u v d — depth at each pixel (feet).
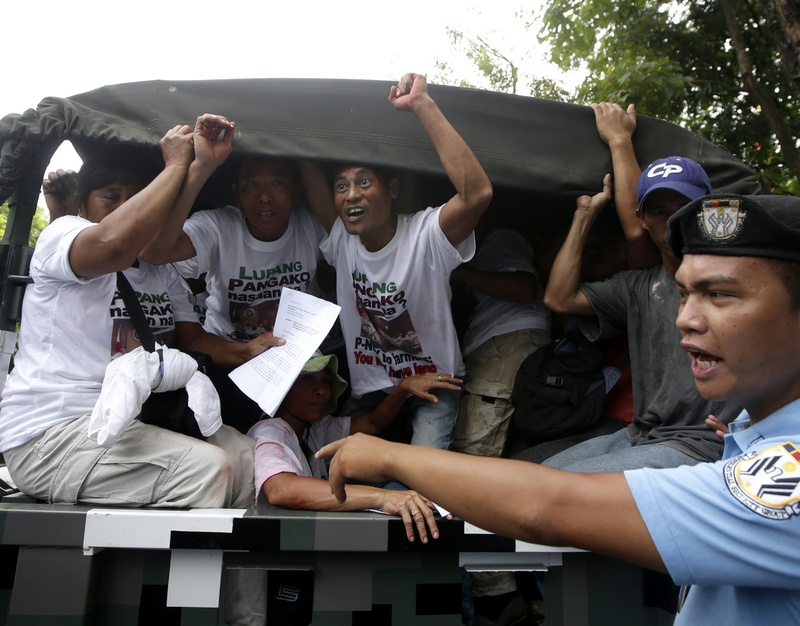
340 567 4.86
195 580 4.81
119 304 6.38
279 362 6.82
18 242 6.96
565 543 2.52
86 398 5.97
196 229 7.66
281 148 7.00
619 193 7.09
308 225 8.50
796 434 2.48
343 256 7.93
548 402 7.47
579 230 7.25
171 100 7.07
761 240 2.42
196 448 5.87
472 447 8.30
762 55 23.71
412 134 7.05
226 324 8.57
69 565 4.70
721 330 2.50
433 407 8.13
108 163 6.79
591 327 7.48
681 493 2.40
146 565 4.83
